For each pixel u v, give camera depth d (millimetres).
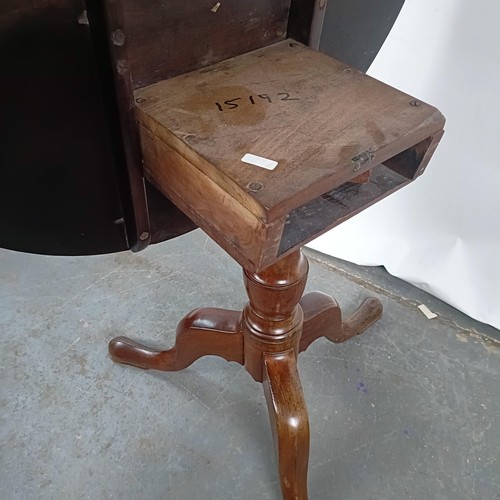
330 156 548
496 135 1062
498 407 1091
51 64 537
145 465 995
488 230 1173
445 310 1264
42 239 710
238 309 1250
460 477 988
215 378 1129
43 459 995
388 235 1316
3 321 1201
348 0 741
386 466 1002
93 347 1166
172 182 612
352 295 1293
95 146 624
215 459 1007
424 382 1129
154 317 1229
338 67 680
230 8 643
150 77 630
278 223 511
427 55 1056
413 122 600
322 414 1073
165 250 1373
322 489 972
